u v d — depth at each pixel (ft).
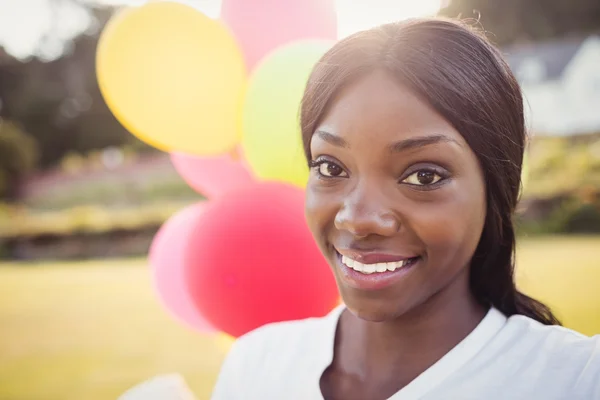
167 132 6.39
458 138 2.28
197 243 5.47
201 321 6.95
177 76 6.16
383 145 2.26
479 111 2.33
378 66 2.30
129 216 31.68
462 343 2.53
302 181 5.75
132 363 14.47
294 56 5.61
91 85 37.45
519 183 2.68
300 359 2.91
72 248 31.50
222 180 7.38
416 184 2.28
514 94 2.56
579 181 25.93
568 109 28.35
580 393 2.36
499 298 2.88
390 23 2.45
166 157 33.32
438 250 2.30
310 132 2.61
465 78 2.31
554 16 32.99
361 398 2.66
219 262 5.23
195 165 7.54
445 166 2.27
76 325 18.39
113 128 36.58
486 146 2.37
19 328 18.48
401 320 2.60
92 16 39.24
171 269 7.00
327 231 2.51
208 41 6.21
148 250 31.09
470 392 2.41
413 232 2.30
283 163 5.61
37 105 36.91
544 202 25.94
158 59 6.15
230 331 5.45
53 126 36.81
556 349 2.49
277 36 6.49
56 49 38.78
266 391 2.89
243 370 3.07
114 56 6.19
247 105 5.87
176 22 6.19
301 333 3.06
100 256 31.30
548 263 20.13
